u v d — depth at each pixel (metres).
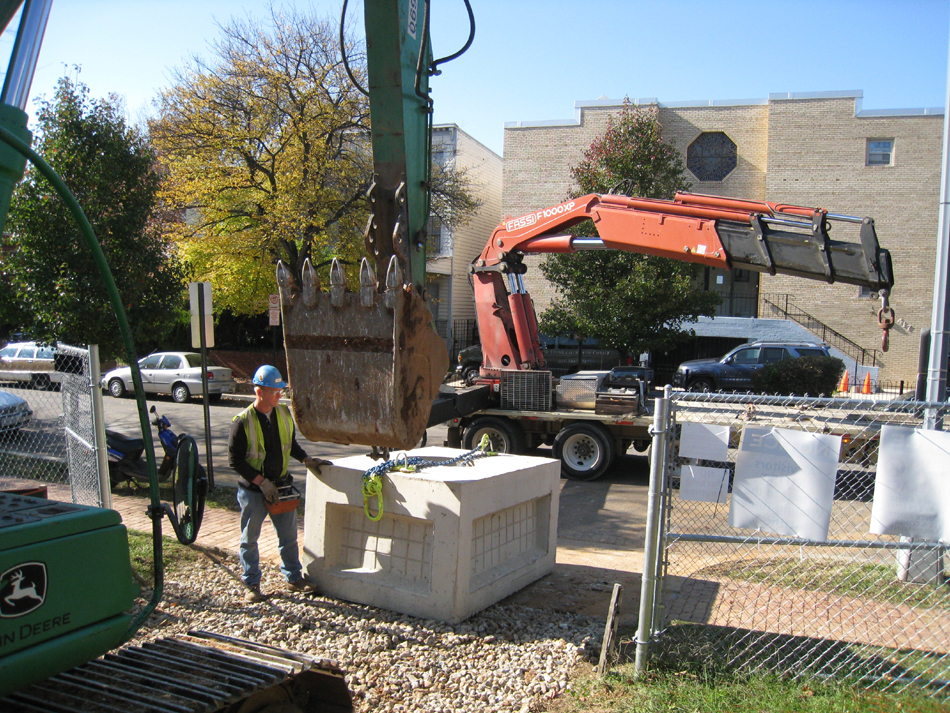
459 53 4.43
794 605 5.48
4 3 2.82
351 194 20.30
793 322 24.94
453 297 31.05
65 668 2.63
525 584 5.97
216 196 20.39
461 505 5.00
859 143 24.73
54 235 9.55
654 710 3.84
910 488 4.18
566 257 19.16
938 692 4.05
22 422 9.50
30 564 2.47
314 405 3.63
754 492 4.33
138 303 10.48
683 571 6.49
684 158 26.56
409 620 5.12
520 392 11.38
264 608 5.34
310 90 19.56
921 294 24.42
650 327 18.42
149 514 2.92
